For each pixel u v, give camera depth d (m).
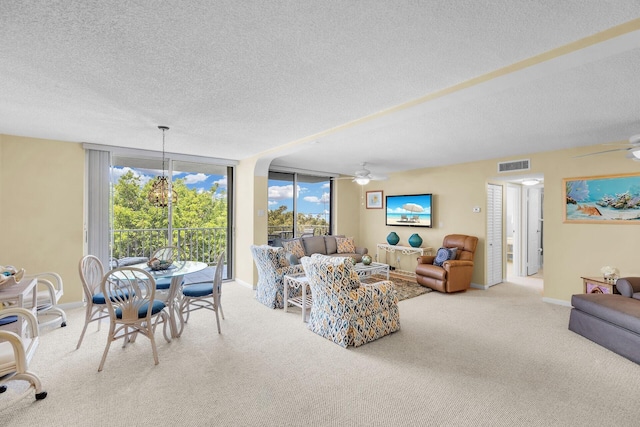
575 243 4.35
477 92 2.30
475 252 5.55
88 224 4.28
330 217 7.54
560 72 2.06
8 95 2.51
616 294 3.59
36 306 3.07
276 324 3.61
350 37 1.67
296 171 6.61
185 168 5.45
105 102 2.66
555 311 4.14
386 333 3.26
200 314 3.95
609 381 2.38
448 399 2.16
